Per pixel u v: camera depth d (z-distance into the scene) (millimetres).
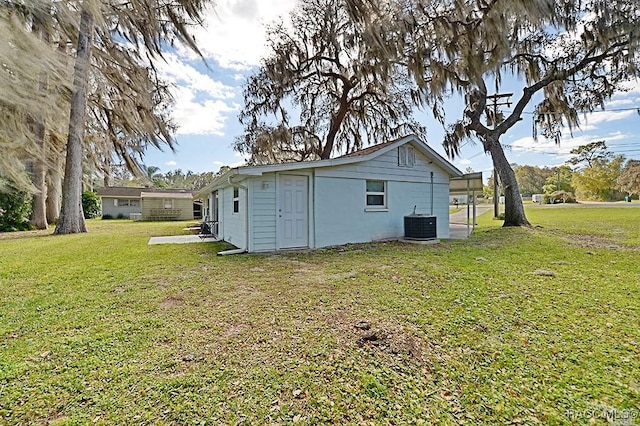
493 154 13320
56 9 8586
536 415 1839
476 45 10828
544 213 21188
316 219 8484
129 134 14281
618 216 16750
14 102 7621
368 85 14914
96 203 27547
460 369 2311
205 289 4402
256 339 2824
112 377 2252
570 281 4570
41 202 15586
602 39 10297
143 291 4320
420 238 9055
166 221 24594
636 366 2309
